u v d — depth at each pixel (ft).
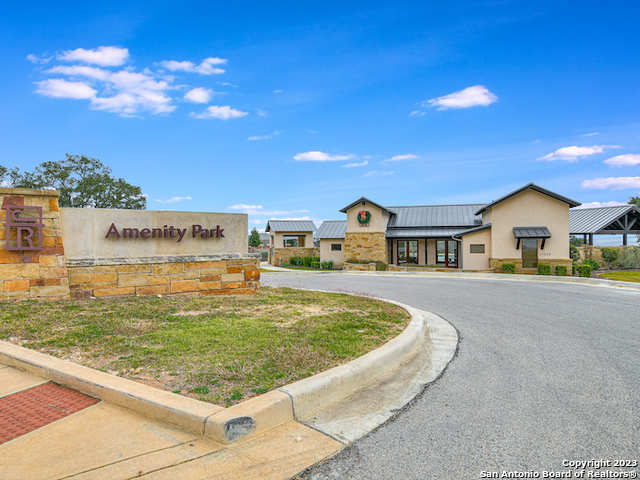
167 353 16.51
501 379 15.70
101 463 9.23
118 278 30.50
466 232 78.74
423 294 42.96
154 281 31.94
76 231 29.40
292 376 14.11
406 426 11.66
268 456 9.88
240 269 36.01
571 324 26.73
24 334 18.75
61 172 111.86
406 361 18.21
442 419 12.10
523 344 21.31
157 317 23.62
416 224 101.04
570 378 15.78
